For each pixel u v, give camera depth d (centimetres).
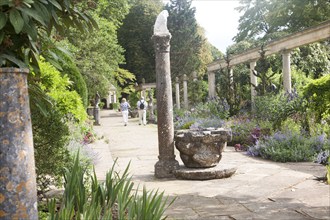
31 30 224
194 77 2447
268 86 1309
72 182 328
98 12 1934
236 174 606
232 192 488
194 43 4178
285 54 1377
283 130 891
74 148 686
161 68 612
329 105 909
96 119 2214
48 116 400
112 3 2284
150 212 272
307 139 788
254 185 521
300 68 2141
